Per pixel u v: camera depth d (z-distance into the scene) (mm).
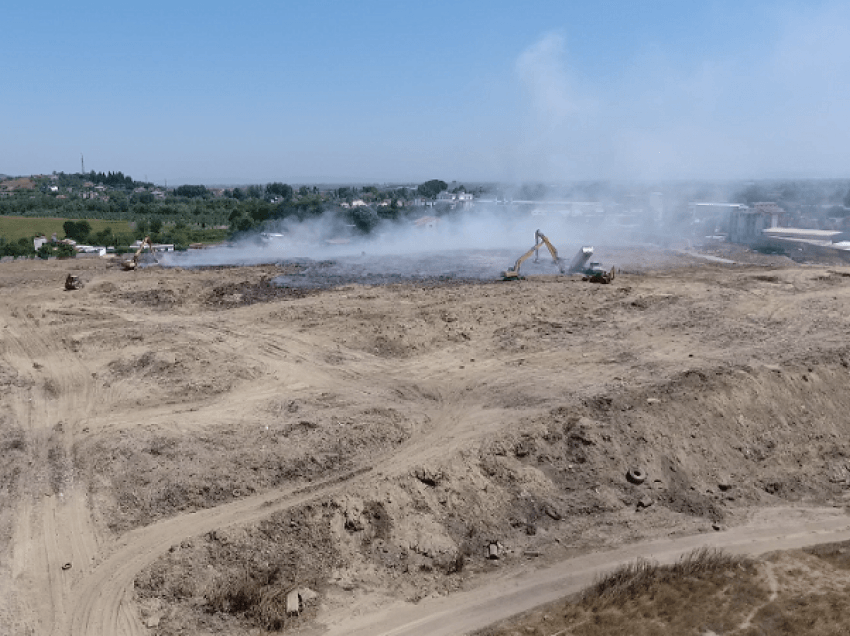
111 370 37031
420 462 27422
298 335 43781
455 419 31469
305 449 28078
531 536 25578
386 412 31922
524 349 41094
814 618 21141
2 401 32750
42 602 20234
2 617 19469
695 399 32750
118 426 29984
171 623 20000
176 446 28047
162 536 23141
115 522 23703
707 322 45281
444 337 43469
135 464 26578
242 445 28391
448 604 21875
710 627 20797
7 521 23266
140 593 20797
